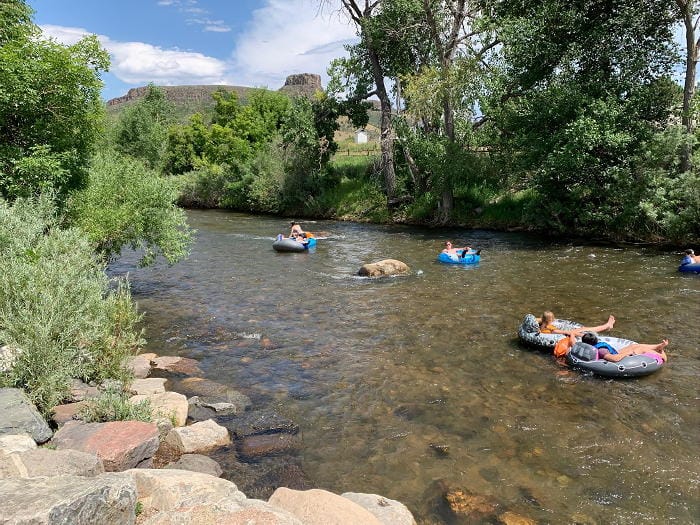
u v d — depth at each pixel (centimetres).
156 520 356
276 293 1405
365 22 3025
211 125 6181
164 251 1333
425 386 797
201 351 961
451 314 1178
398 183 3353
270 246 2288
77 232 849
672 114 2116
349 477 557
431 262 1847
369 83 3403
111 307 783
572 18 2284
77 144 1244
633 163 2062
